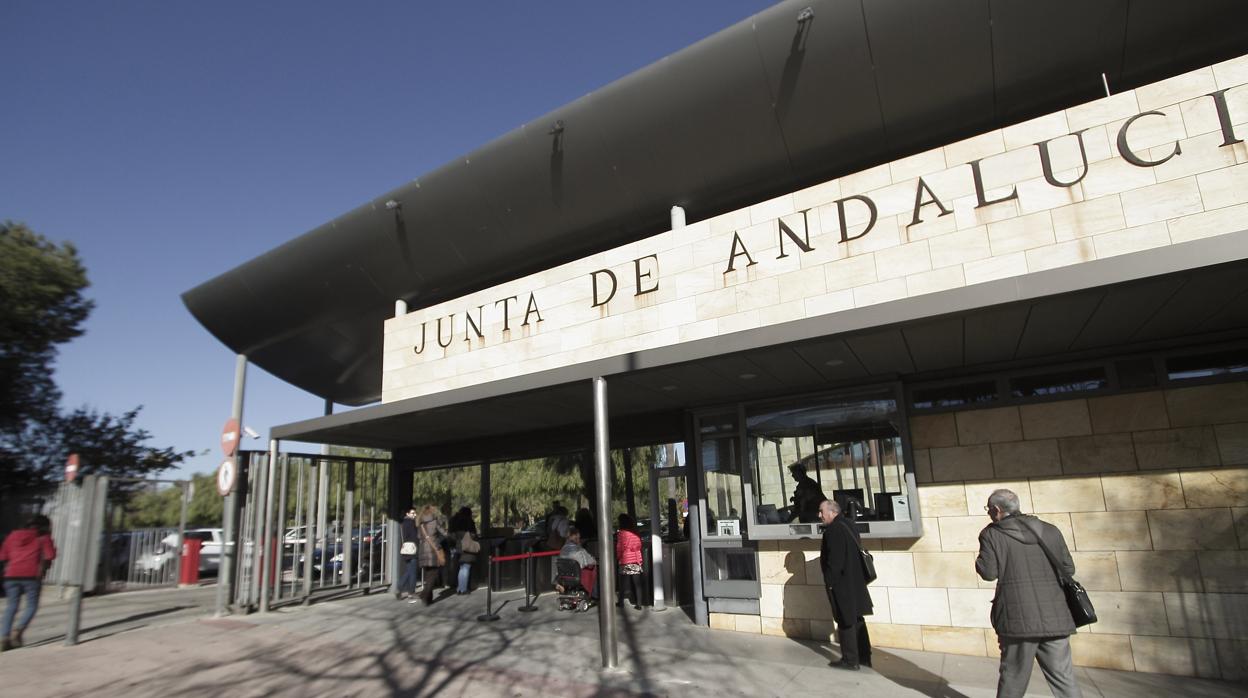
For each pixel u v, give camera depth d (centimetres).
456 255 1258
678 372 717
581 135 1038
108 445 2259
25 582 890
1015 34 784
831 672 645
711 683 618
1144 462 659
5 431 2095
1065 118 634
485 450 1221
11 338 1964
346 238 1315
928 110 866
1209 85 575
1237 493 618
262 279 1452
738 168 987
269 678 692
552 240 1176
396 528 1312
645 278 870
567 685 625
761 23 873
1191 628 618
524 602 1109
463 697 603
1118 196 598
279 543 1145
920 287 682
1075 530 678
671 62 945
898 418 766
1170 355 661
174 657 802
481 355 1022
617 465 2062
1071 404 698
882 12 813
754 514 846
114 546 1622
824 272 741
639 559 1006
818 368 729
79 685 686
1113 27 752
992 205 656
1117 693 570
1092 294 496
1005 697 465
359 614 1047
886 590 755
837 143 925
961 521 732
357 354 1642
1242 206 548
